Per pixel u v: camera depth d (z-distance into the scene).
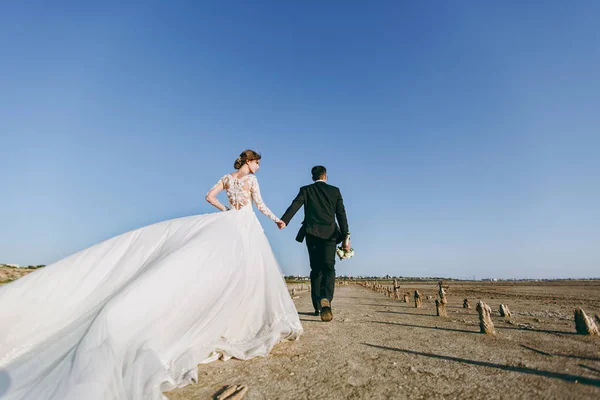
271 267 3.56
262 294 3.36
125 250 3.12
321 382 2.22
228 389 2.05
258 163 4.14
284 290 3.54
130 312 2.29
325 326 4.55
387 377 2.29
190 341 2.54
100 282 2.86
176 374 2.25
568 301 11.16
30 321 2.46
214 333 2.71
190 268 2.76
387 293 16.31
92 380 1.76
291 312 3.36
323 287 5.23
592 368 2.30
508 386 2.03
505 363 2.55
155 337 2.32
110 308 2.24
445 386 2.08
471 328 4.41
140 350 2.15
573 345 3.12
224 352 2.80
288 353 3.02
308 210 5.14
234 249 3.26
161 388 1.99
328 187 5.21
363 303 9.41
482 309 3.99
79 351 1.96
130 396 1.82
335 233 5.19
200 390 2.12
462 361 2.66
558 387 1.95
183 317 2.56
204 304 2.75
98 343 2.03
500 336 3.75
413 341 3.49
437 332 4.06
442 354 2.91
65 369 1.89
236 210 3.77
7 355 2.21
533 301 11.15
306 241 5.37
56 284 2.73
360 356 2.88
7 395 1.80
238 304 3.02
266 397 1.98
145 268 2.86
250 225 3.73
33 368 2.04
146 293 2.43
